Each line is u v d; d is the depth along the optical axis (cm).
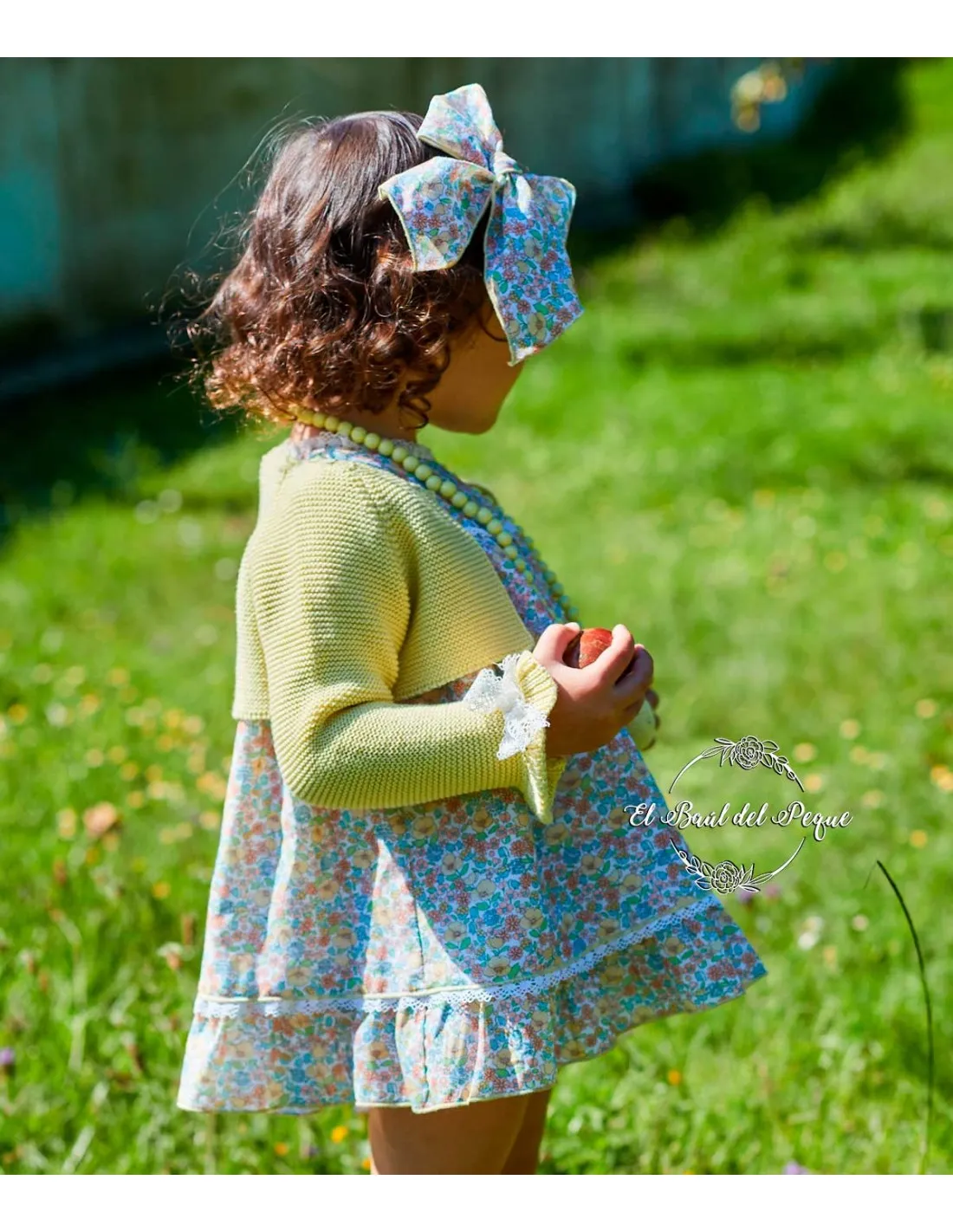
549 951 225
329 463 227
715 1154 296
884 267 1238
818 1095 310
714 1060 324
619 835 237
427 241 222
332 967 232
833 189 1473
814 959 352
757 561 648
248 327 241
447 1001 221
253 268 241
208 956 239
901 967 345
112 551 703
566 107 1530
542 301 227
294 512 222
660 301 1193
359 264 229
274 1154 301
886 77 1789
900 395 901
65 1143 307
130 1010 336
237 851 239
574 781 238
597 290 1227
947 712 496
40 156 1089
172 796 445
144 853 408
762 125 1733
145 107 1164
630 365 1018
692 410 891
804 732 491
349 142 237
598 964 236
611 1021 236
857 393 911
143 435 917
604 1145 298
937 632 560
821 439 807
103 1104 311
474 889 224
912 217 1366
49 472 848
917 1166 292
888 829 411
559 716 216
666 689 526
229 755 477
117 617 629
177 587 661
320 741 213
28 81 1076
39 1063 320
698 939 233
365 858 230
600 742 219
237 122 1238
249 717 233
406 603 223
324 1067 233
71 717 513
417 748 212
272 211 239
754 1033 329
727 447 810
